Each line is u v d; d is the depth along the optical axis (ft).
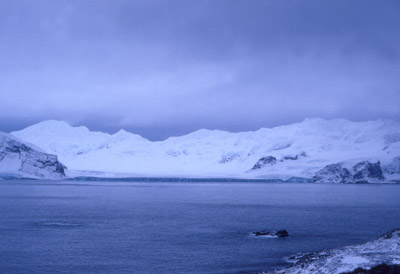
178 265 240.94
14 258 255.50
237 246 290.76
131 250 279.49
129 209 541.34
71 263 245.24
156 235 335.67
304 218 443.73
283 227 376.68
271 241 309.01
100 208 550.77
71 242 304.50
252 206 591.78
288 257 257.34
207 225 390.83
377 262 173.06
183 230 361.10
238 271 227.61
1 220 414.41
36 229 359.46
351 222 409.49
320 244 295.07
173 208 558.97
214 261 249.75
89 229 363.97
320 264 187.62
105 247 288.51
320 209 547.49
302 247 285.64
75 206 574.97
